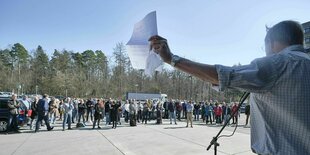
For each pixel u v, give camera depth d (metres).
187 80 62.81
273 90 1.26
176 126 17.77
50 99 18.30
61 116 21.41
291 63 1.25
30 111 14.67
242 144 10.34
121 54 63.12
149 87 64.88
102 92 67.25
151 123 20.09
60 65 79.25
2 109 13.58
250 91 1.27
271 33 1.46
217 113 20.28
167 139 11.69
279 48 1.42
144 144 10.37
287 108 1.24
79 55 83.56
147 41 1.40
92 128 15.93
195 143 10.65
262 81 1.24
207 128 16.56
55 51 82.56
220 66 1.26
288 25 1.41
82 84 68.12
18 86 60.50
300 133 1.22
